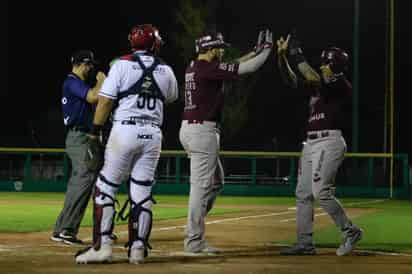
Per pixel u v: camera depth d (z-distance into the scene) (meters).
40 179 48.94
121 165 14.04
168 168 46.84
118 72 13.91
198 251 15.82
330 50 16.08
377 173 47.62
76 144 17.81
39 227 21.77
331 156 15.94
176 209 30.73
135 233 14.16
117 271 12.98
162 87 14.22
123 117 13.99
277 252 16.31
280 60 16.48
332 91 15.97
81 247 16.83
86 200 17.73
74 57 18.27
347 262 14.69
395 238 20.19
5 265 13.70
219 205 34.75
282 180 47.09
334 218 15.99
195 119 15.75
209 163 15.77
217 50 15.72
